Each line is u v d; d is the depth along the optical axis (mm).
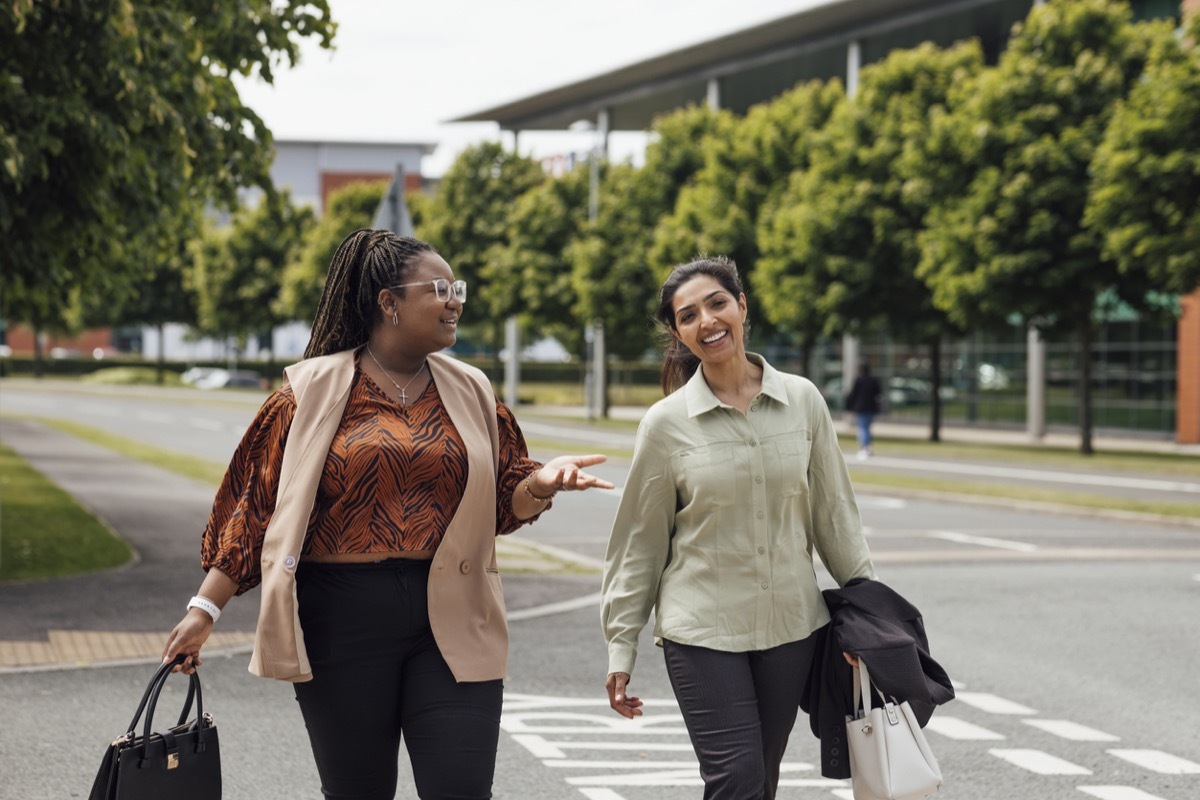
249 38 11984
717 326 3977
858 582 4023
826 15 49969
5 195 10148
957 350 46562
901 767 3770
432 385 3572
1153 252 25844
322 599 3418
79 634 8812
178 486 19891
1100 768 6004
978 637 9250
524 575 12180
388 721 3479
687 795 5559
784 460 3969
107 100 10156
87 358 86625
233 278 70312
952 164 31766
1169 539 15703
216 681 7684
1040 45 31281
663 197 46375
